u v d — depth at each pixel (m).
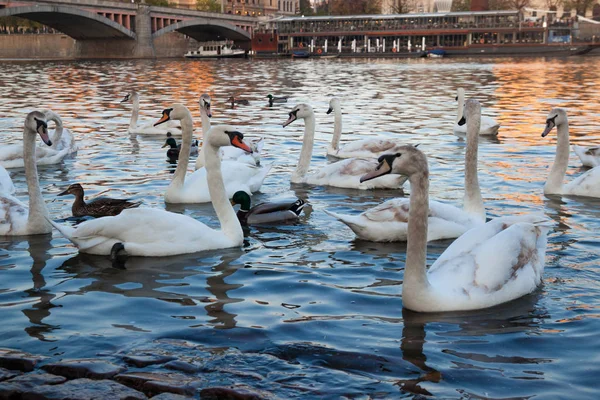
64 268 9.73
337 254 10.50
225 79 64.50
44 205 11.47
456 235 11.05
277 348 7.03
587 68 79.50
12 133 24.09
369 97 42.22
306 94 45.44
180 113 13.76
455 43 154.88
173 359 6.71
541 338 7.29
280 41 165.12
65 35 146.12
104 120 29.52
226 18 157.75
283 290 8.88
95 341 7.20
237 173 14.34
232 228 10.97
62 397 5.96
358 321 7.79
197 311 8.12
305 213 13.17
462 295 8.08
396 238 11.12
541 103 36.78
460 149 21.08
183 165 13.87
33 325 7.66
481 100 39.16
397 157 7.80
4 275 9.43
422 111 33.03
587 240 11.04
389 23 156.75
